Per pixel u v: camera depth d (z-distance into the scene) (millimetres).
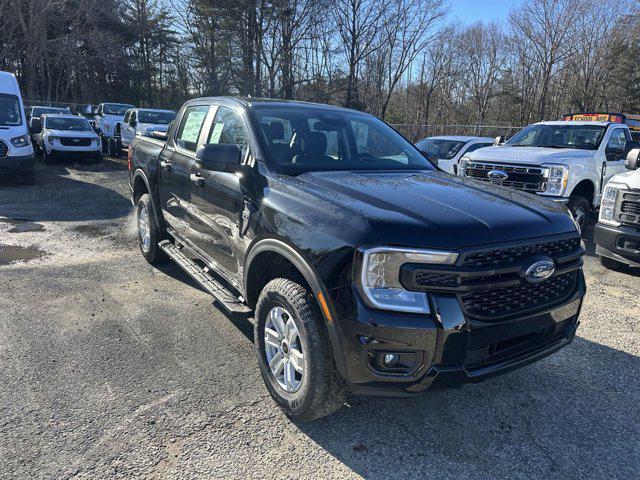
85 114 23688
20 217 8438
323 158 3783
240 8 32969
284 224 2977
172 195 4953
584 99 42438
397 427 3027
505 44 49156
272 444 2814
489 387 3533
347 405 3232
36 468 2535
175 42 44969
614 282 6062
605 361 3980
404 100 52375
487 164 8297
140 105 48469
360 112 4664
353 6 36094
